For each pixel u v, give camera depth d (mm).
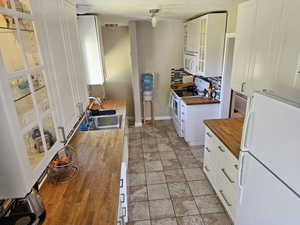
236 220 1797
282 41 1448
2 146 811
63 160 1565
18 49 919
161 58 4906
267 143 1267
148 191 2732
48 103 1192
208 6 2672
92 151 1909
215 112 3773
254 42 1819
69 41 1667
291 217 1120
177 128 4453
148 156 3605
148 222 2262
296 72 1330
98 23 3316
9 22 866
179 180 2938
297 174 1051
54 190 1406
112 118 2938
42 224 1136
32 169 948
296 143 1037
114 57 4852
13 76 835
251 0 1825
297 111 1009
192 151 3748
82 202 1295
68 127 1530
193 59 3990
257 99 1343
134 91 4781
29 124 957
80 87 1939
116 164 1689
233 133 2393
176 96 4297
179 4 2443
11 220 986
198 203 2508
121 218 1787
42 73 1146
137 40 4707
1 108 765
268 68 1633
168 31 4703
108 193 1367
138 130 4762
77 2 2172
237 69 2166
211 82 4027
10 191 880
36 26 1088
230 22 3121
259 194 1399
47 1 1246
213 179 2662
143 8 2670
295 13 1312
